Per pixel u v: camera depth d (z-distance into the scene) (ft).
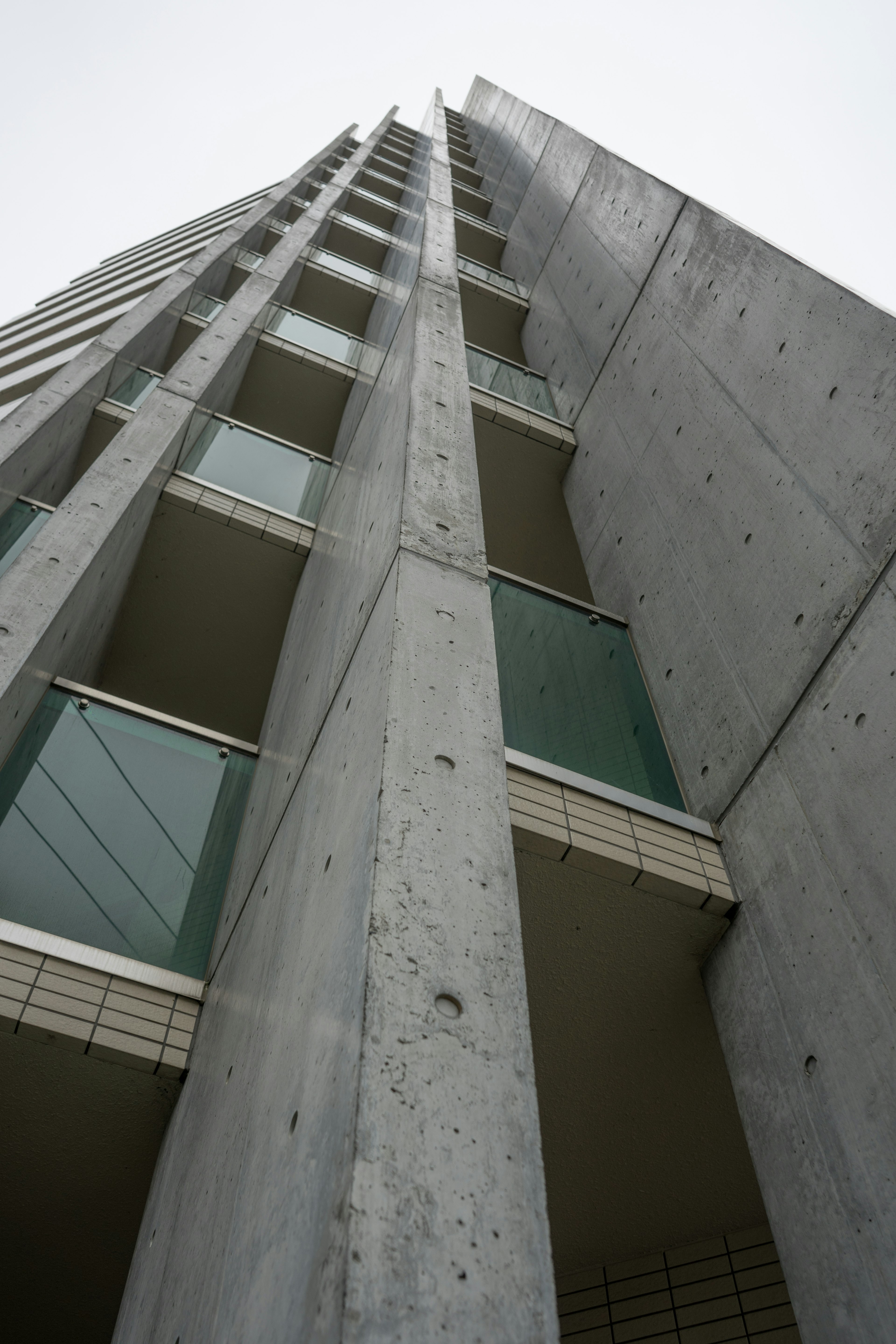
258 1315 5.73
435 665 10.04
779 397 16.63
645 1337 16.75
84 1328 14.38
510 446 27.32
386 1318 4.70
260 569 23.91
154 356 31.71
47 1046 11.41
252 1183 7.18
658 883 13.12
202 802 15.87
